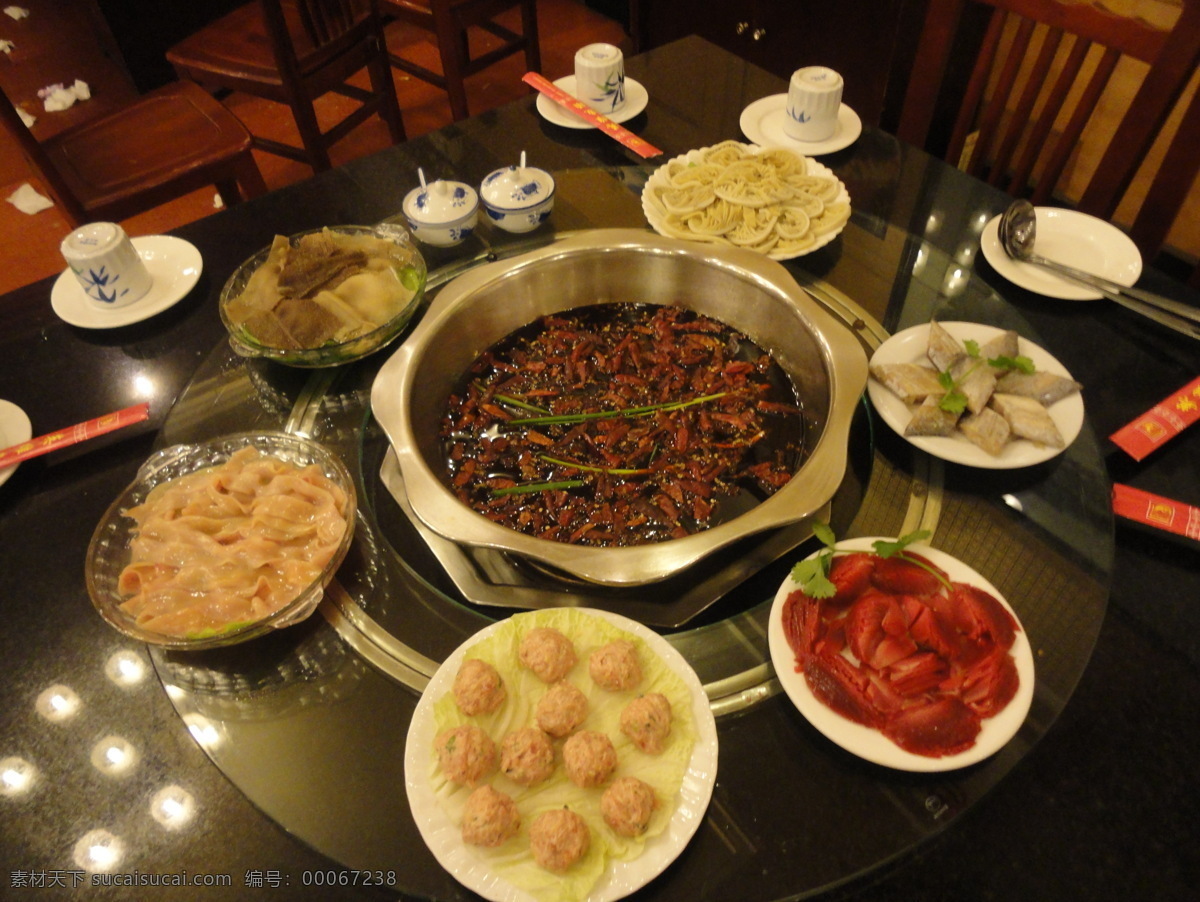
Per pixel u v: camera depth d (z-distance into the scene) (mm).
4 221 3279
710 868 871
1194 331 1381
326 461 1225
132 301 1552
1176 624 1090
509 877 818
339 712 1007
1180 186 1731
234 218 1754
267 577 1094
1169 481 1245
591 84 1934
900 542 1039
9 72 4031
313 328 1372
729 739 967
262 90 2732
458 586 1121
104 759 988
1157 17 1775
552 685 960
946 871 897
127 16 3670
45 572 1182
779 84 2094
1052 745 979
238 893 883
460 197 1604
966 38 2090
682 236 1594
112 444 1355
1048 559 1122
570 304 1581
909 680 942
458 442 1388
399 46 4223
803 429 1371
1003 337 1321
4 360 1494
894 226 1677
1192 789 946
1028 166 1994
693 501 1281
